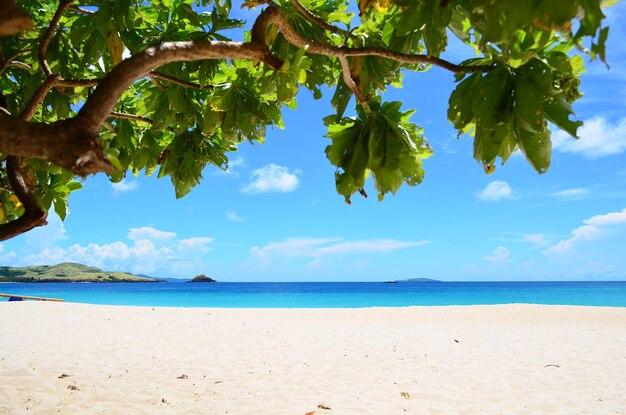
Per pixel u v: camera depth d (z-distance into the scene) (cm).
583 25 126
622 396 700
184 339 1137
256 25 207
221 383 736
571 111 167
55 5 333
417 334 1305
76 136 131
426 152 222
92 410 581
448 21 172
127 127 342
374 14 264
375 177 212
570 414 618
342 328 1409
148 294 8425
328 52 212
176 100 299
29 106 229
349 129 215
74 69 317
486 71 183
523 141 171
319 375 806
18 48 328
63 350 957
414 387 739
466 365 903
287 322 1531
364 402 653
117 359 887
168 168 327
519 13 132
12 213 369
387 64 254
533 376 819
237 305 5044
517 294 7669
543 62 169
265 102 318
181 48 177
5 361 826
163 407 607
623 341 1206
